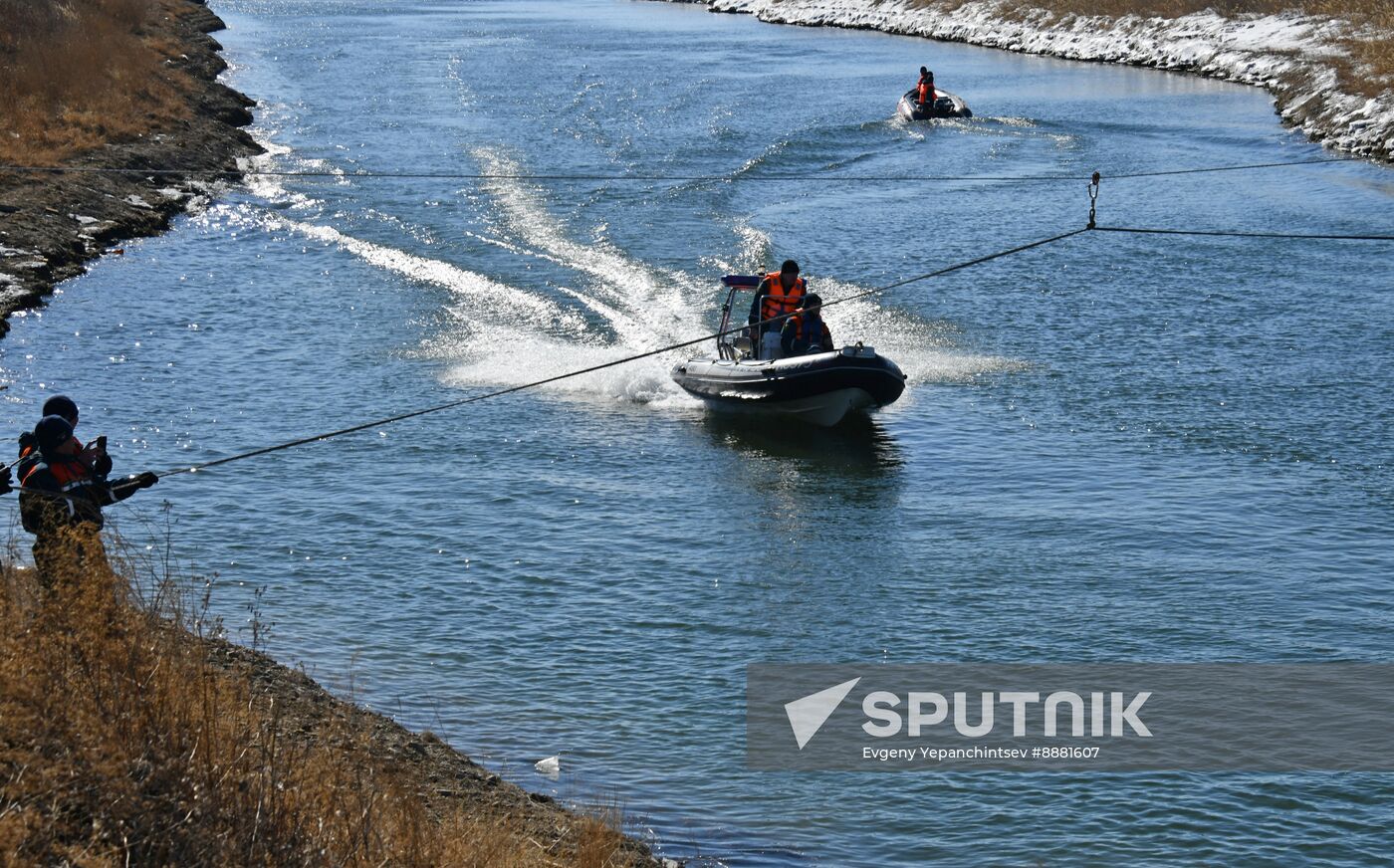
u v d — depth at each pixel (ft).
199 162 193.16
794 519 83.41
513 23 443.32
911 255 148.25
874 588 73.92
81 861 33.94
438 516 83.30
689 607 71.56
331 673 62.18
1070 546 79.00
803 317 104.32
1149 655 66.39
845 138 218.38
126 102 208.44
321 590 72.18
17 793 35.83
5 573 47.37
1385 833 51.67
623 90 271.90
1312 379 107.24
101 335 120.67
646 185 184.55
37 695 39.65
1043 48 326.65
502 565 76.18
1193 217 162.71
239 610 68.74
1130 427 98.48
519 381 110.42
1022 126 225.76
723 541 80.33
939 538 80.84
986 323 124.67
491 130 226.17
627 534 81.25
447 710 59.62
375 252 151.94
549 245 153.07
